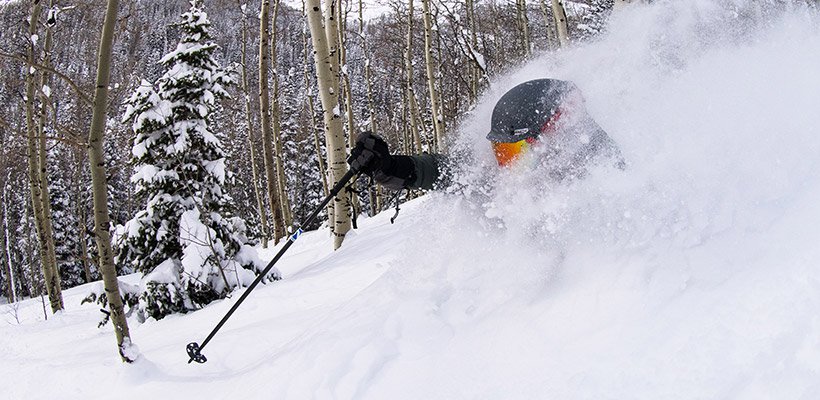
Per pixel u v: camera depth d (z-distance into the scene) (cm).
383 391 215
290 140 3459
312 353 261
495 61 1848
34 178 1152
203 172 827
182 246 745
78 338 684
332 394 225
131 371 356
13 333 808
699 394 144
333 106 912
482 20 2220
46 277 1153
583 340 186
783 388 132
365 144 262
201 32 927
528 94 239
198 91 851
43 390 398
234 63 1897
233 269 752
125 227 777
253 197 3198
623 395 157
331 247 1012
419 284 280
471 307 244
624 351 172
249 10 1862
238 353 361
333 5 956
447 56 2077
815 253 166
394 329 246
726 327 158
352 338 254
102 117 378
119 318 360
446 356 218
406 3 1980
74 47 1118
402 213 952
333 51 945
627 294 195
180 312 732
